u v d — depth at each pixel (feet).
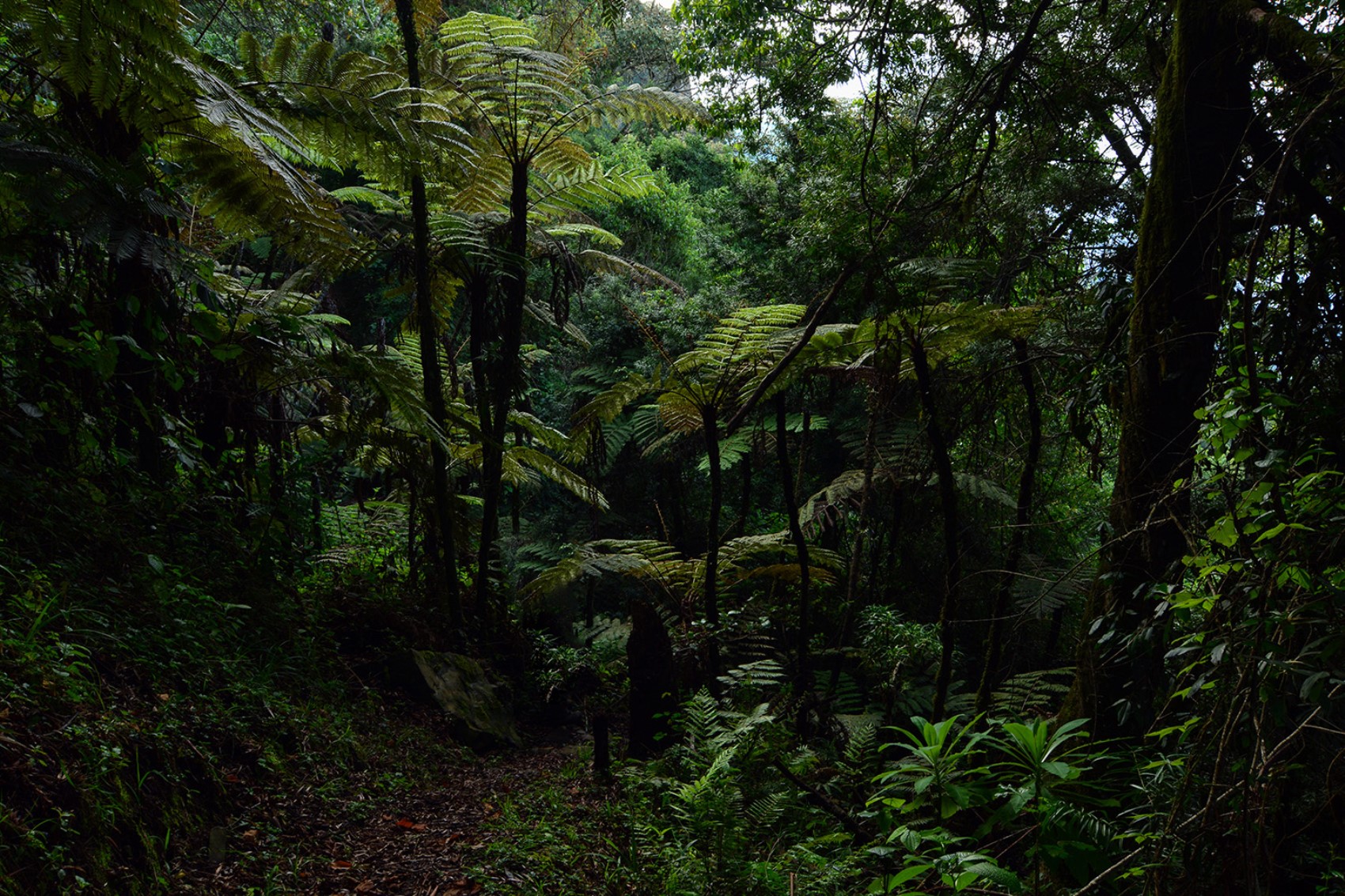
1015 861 11.23
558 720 23.45
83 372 14.32
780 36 26.71
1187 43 12.27
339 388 21.48
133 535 14.71
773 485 41.63
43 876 7.95
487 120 23.41
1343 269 11.20
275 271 30.68
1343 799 9.09
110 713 10.68
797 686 19.66
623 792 15.75
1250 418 7.97
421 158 19.39
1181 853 8.11
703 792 13.03
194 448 15.66
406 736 17.61
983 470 26.40
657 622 18.60
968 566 28.37
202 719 12.45
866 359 19.43
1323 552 7.61
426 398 22.03
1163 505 11.03
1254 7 11.55
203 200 19.36
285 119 19.08
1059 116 18.38
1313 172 11.96
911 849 8.02
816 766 16.20
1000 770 12.70
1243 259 13.62
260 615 16.81
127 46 14.19
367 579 23.41
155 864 9.64
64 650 10.60
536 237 26.03
